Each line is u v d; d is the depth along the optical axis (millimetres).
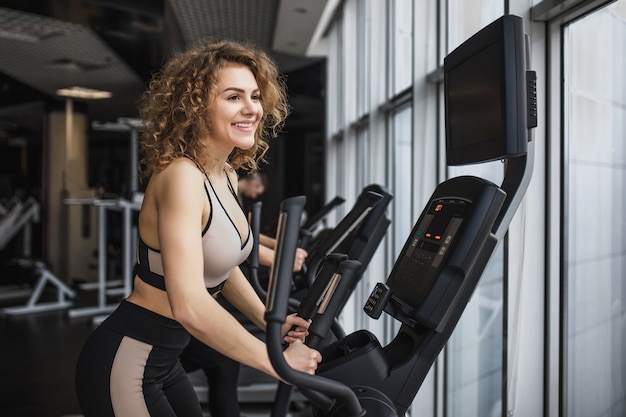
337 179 7887
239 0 6270
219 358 2453
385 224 1908
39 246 13492
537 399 2135
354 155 6324
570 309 2119
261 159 1854
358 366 1396
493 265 2805
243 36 7746
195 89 1453
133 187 7391
